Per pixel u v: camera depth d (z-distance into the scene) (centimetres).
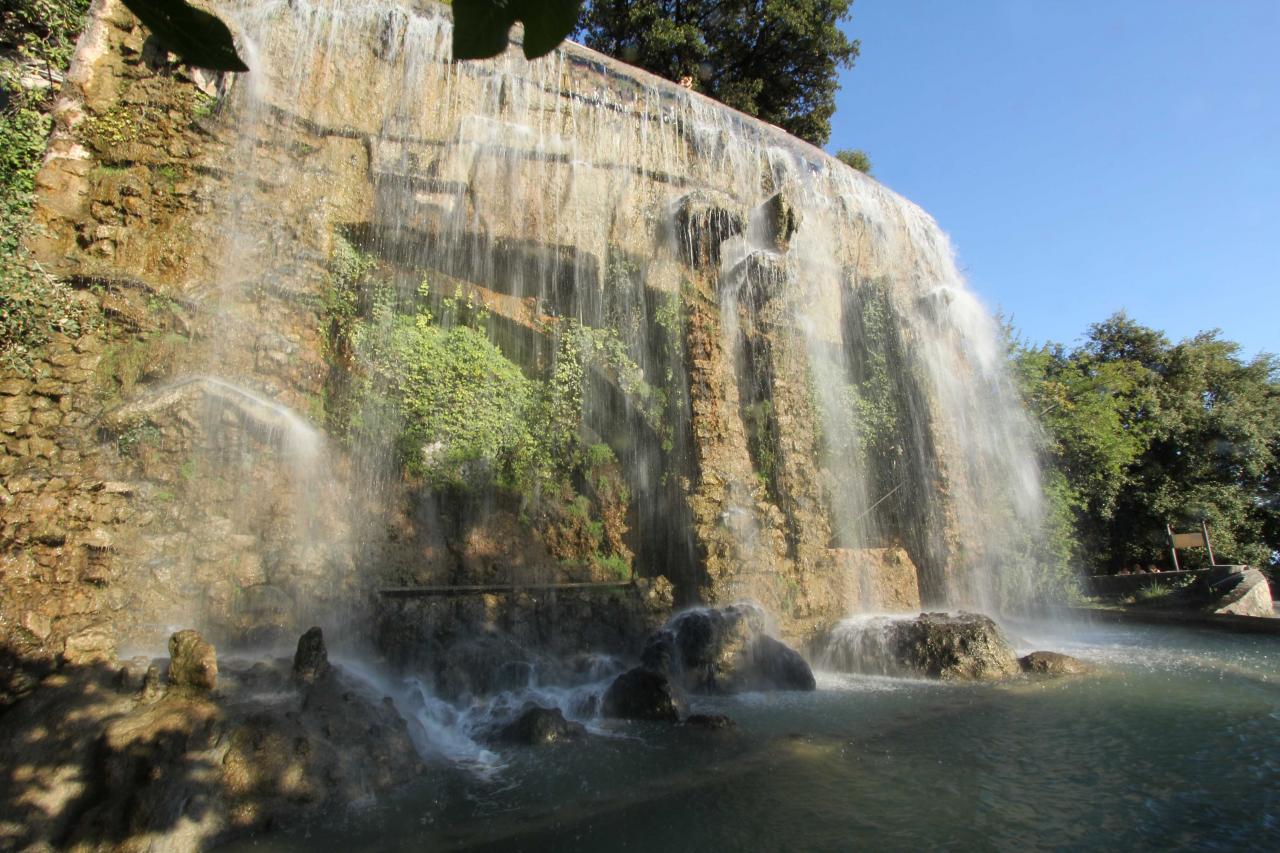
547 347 1252
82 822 465
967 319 1841
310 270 927
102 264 795
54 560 658
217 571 746
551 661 920
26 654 612
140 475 740
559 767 621
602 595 1056
